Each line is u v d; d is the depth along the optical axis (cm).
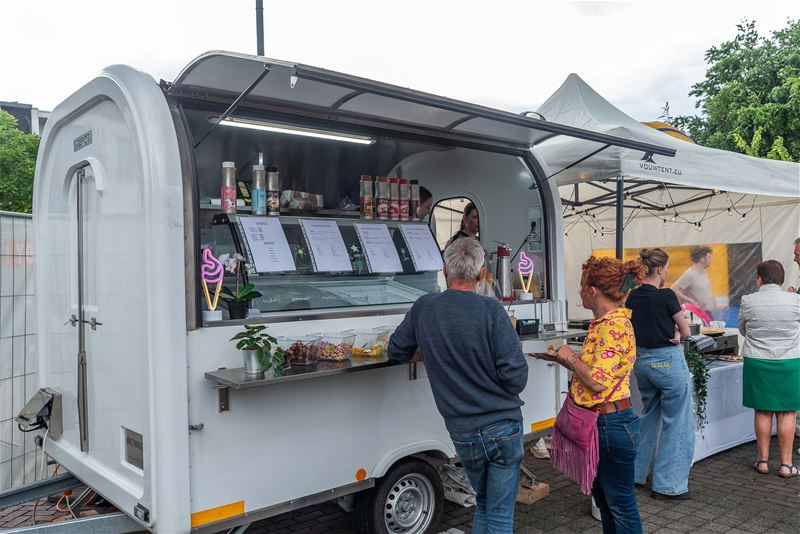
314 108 300
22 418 305
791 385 423
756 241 689
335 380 279
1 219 385
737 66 1725
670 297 379
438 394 249
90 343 282
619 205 439
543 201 386
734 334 572
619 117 565
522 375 240
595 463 258
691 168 475
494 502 246
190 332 236
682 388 381
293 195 381
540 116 375
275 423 258
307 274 330
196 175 242
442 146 389
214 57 225
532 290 392
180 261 232
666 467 388
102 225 269
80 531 244
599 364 259
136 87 240
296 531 345
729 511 372
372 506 302
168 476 226
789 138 1430
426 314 251
